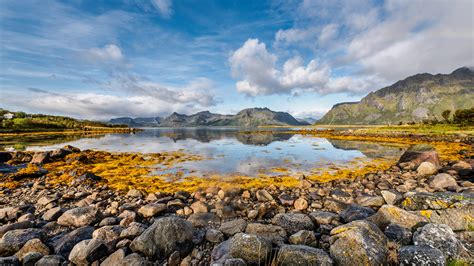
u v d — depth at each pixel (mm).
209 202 12625
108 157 30094
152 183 17547
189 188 15953
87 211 9578
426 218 7355
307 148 41719
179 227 7219
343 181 17219
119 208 11102
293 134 98875
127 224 9055
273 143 53438
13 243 7121
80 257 6387
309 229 8430
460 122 86188
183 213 10641
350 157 30203
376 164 24797
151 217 10008
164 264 6492
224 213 10242
